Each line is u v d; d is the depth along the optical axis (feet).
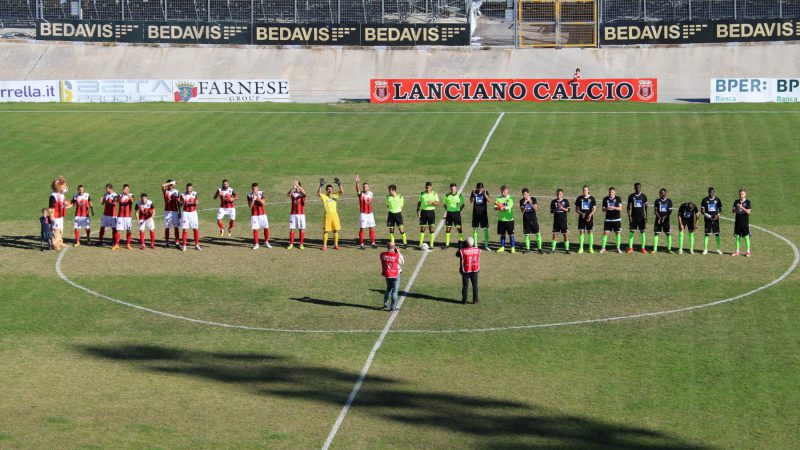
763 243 203.41
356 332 151.74
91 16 483.10
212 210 235.40
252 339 148.66
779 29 431.02
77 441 111.04
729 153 272.92
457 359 139.44
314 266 190.29
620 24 442.91
